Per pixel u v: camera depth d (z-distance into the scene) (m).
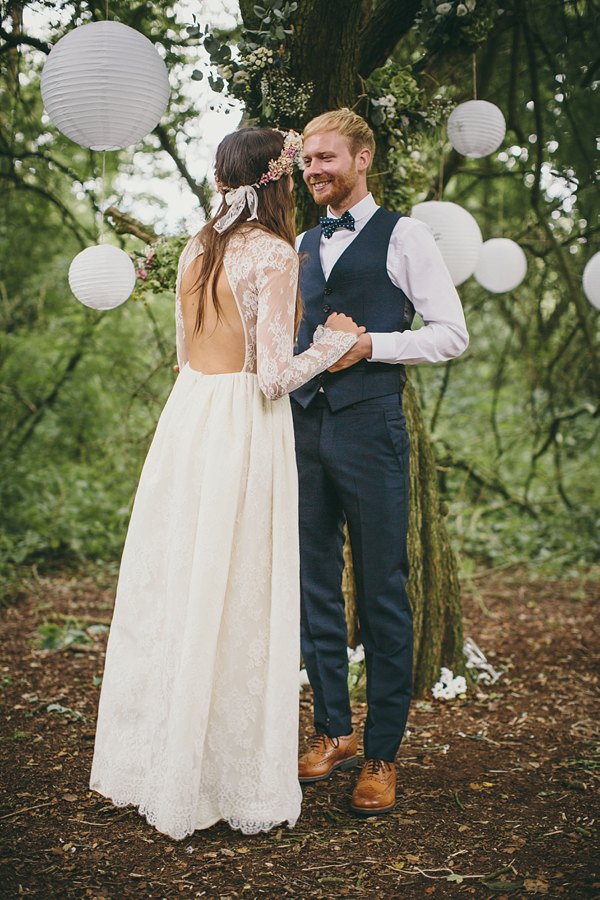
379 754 2.04
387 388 2.03
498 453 5.80
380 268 2.02
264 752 1.82
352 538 2.04
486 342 6.77
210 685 1.77
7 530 5.12
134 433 5.86
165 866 1.73
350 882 1.68
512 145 4.61
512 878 1.69
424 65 2.90
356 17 2.55
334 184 2.01
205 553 1.77
